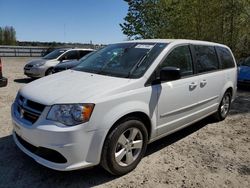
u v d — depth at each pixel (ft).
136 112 11.58
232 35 54.24
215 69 17.72
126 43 15.40
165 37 57.00
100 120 10.27
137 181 11.18
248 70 34.01
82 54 41.73
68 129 9.71
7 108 21.44
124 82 11.52
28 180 11.02
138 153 12.10
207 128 18.21
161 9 58.85
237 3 51.03
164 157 13.48
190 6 52.85
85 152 10.11
